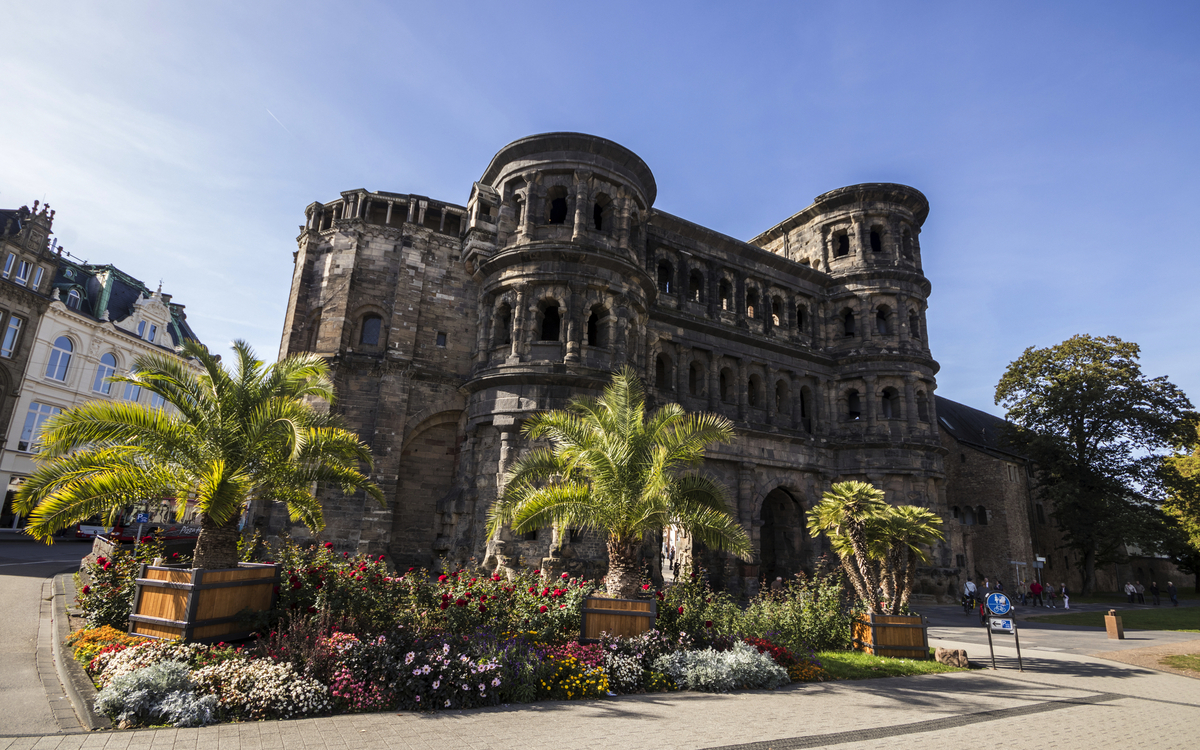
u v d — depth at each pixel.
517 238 32.91
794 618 19.80
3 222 49.03
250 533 28.48
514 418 29.47
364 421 32.31
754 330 43.50
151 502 16.02
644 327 35.44
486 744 9.46
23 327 48.19
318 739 9.32
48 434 14.04
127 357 56.66
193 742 8.91
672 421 19.00
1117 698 15.26
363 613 14.38
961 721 12.20
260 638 13.20
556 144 33.75
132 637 13.20
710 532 17.75
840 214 48.72
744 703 13.14
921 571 42.78
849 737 10.69
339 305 33.38
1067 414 52.91
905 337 45.53
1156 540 48.53
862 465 43.56
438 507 32.06
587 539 28.27
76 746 8.50
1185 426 49.78
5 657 12.66
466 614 15.03
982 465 54.16
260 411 15.35
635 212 35.28
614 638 15.57
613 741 9.88
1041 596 46.50
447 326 35.44
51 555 32.72
